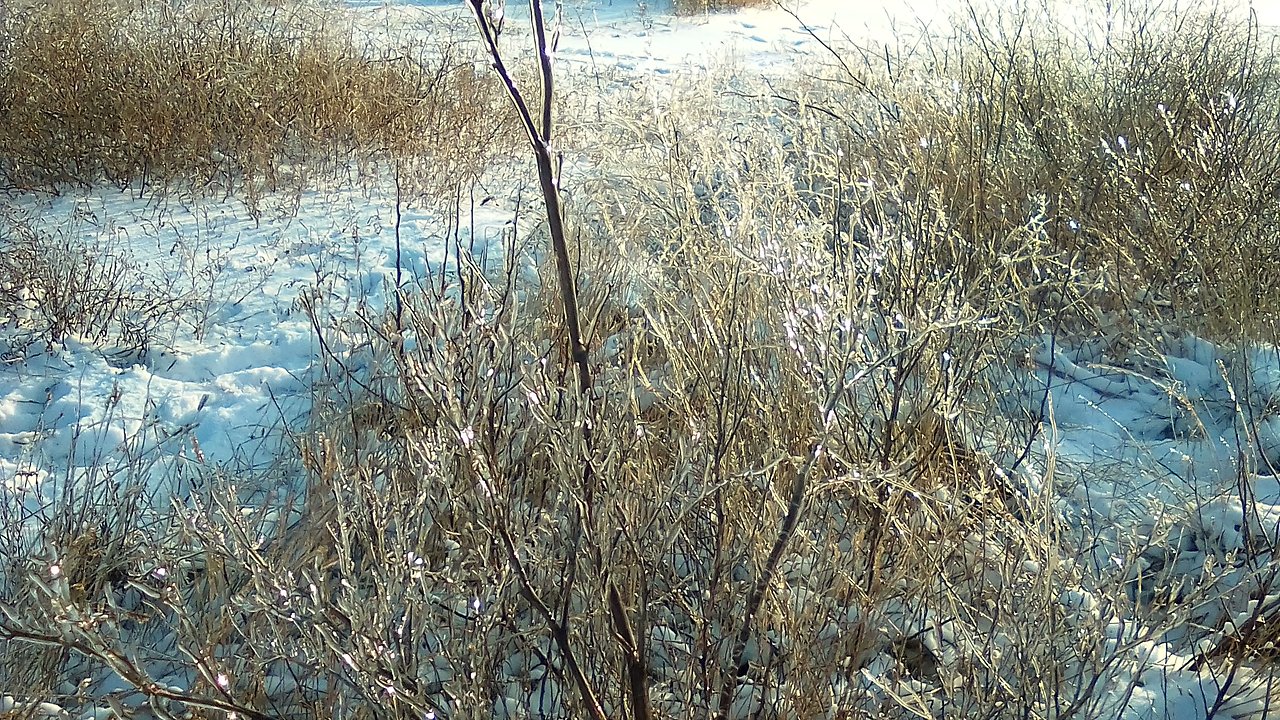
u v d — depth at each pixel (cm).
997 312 347
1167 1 627
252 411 373
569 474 189
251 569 197
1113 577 236
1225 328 388
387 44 926
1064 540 268
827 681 228
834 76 601
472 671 192
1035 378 361
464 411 192
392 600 183
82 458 343
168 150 640
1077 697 209
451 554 223
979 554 263
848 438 261
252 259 518
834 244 269
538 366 209
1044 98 493
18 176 614
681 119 434
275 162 662
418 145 676
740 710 233
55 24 702
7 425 363
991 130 458
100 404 373
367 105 699
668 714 223
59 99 648
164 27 754
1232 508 300
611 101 658
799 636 224
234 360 414
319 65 739
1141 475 322
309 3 934
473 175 631
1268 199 411
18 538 271
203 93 664
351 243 540
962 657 221
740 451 243
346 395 359
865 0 1485
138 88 667
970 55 531
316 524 262
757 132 436
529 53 781
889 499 247
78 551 254
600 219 416
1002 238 389
